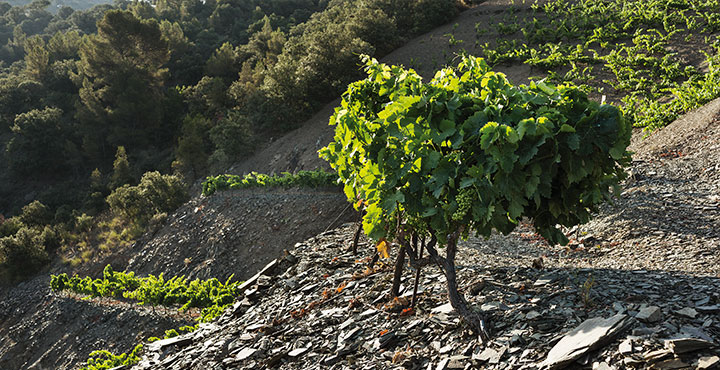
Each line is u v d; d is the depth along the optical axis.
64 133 75.06
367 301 6.61
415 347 5.02
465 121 4.49
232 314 8.27
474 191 4.45
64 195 66.38
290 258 9.84
